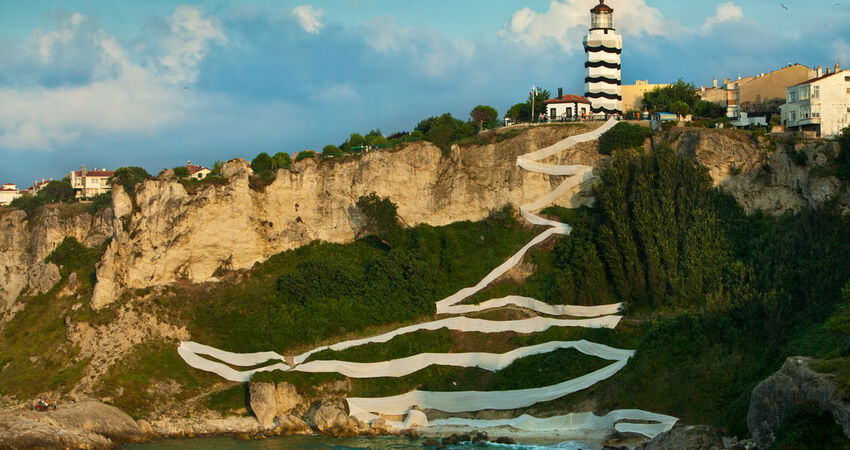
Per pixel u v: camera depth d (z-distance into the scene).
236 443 83.12
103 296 106.12
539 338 93.19
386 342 97.75
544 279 100.50
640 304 92.50
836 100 107.00
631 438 74.25
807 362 64.06
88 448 80.25
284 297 106.06
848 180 89.56
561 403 83.44
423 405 89.94
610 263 95.44
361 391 92.19
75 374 97.50
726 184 99.31
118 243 109.69
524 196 112.88
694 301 88.62
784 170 95.62
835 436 56.81
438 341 97.25
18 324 111.06
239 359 98.75
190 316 104.31
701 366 78.50
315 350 97.62
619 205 98.25
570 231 104.38
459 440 79.94
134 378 95.94
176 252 110.69
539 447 76.19
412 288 104.06
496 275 104.69
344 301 104.38
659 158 99.38
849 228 85.94
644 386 79.38
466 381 91.31
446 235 111.69
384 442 81.69
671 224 94.75
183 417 91.56
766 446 64.00
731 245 91.62
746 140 99.69
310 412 90.50
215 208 113.38
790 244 84.88
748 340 79.25
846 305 75.44
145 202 112.56
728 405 72.81
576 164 111.25
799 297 81.25
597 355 87.38
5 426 79.56
